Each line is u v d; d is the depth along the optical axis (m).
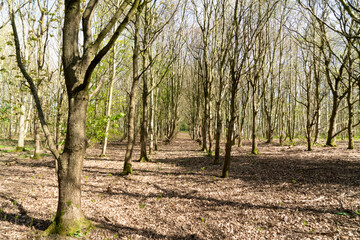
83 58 3.57
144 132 11.43
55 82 9.36
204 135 16.48
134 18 8.42
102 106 13.62
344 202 4.51
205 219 4.35
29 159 11.08
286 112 22.36
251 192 5.83
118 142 25.80
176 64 22.22
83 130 3.68
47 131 3.49
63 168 3.60
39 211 4.57
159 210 4.88
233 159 11.59
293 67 18.38
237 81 7.27
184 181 7.27
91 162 10.97
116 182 7.11
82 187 6.49
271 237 3.54
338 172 7.02
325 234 3.46
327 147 13.82
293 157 10.84
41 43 8.45
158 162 11.15
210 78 14.10
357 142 17.09
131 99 8.30
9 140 19.84
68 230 3.56
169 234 3.85
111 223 4.20
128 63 13.94
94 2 3.93
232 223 4.11
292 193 5.46
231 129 7.57
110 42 3.25
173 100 23.16
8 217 4.21
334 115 14.15
